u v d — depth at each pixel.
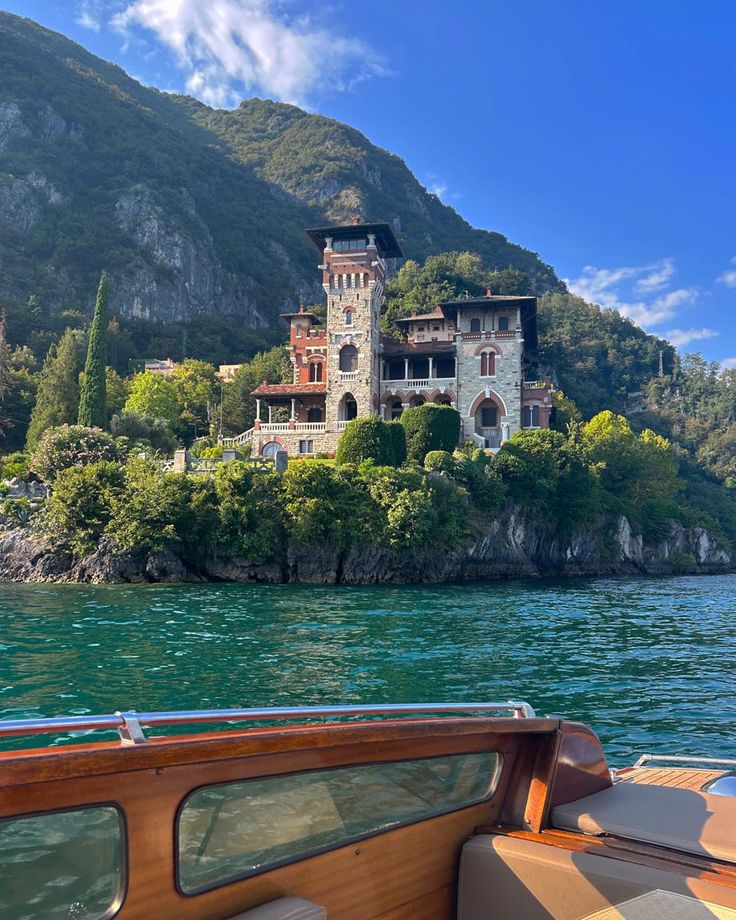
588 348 189.00
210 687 15.52
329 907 3.99
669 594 45.50
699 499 123.00
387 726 4.22
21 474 58.06
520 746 5.33
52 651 19.22
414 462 62.09
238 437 77.62
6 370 96.88
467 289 137.75
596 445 88.62
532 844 4.66
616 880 4.17
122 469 52.47
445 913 4.68
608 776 5.80
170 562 47.41
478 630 25.61
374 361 77.44
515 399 74.50
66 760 2.89
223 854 3.53
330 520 50.34
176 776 3.32
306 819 3.93
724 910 3.81
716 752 12.02
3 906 2.86
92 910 3.08
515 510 62.69
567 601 38.28
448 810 4.75
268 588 42.25
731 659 20.94
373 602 34.84
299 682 16.28
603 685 17.03
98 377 78.44
